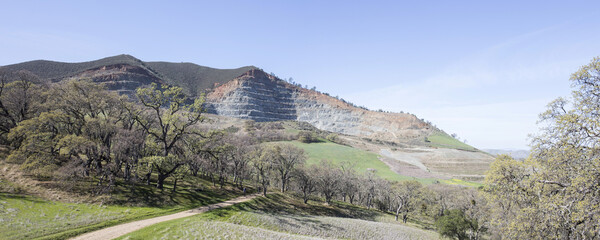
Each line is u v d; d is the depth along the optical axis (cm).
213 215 4422
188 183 6197
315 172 8162
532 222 1831
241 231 3775
